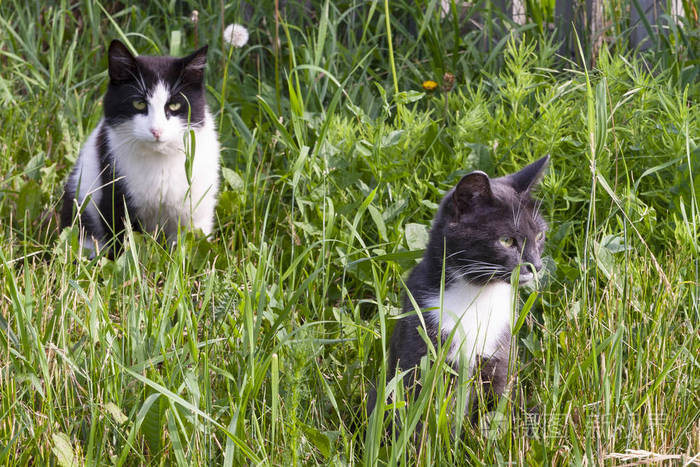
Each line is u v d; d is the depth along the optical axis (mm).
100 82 5727
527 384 3432
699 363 3141
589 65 5234
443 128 4633
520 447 2752
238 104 5488
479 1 5555
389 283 3906
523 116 4395
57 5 6547
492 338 3291
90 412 2869
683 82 4988
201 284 3803
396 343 3330
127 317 3160
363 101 5309
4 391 2852
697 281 3416
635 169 4250
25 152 5191
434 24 5648
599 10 5246
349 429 3133
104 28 6430
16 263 4078
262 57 5926
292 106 4590
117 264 3701
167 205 4484
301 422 2758
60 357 2971
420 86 5434
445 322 3215
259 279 3143
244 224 4473
